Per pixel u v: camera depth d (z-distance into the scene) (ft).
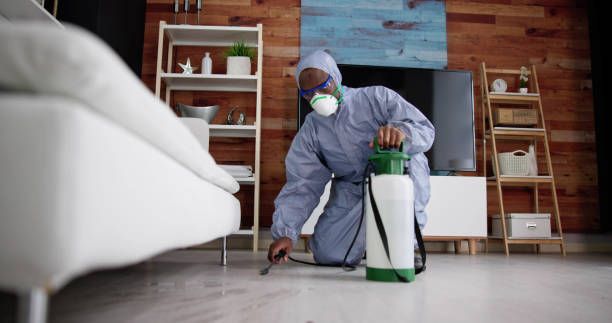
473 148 12.09
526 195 12.80
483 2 13.25
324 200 10.36
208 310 2.75
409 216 4.18
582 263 7.88
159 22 11.72
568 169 13.03
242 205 11.91
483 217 10.84
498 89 12.59
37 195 1.40
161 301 3.08
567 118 13.20
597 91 12.78
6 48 1.49
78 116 1.45
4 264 1.41
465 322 2.51
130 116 1.87
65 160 1.41
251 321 2.43
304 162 5.84
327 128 5.79
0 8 7.33
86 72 1.55
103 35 9.14
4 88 1.58
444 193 10.80
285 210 5.64
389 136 4.24
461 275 5.24
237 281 4.25
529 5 13.41
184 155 2.75
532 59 13.25
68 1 8.82
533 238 11.25
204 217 3.37
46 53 1.50
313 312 2.71
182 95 12.26
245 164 12.16
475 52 13.12
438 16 13.05
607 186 12.37
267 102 12.41
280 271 5.28
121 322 2.37
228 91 12.37
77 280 4.20
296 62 12.61
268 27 12.67
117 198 1.71
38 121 1.42
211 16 12.64
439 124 12.07
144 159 2.03
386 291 3.66
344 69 12.00
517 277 5.18
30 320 1.43
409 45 12.89
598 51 12.74
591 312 2.92
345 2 12.87
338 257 5.96
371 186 4.18
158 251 2.41
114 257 1.78
